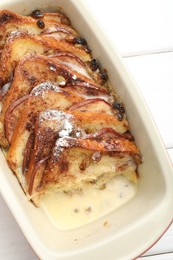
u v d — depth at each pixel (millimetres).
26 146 665
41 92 670
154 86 791
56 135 660
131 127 689
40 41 701
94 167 679
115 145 670
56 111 665
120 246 639
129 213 681
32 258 712
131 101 678
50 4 729
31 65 686
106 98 702
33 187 657
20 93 684
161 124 775
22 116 667
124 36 808
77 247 642
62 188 682
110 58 695
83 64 715
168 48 810
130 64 797
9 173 658
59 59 709
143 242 639
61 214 685
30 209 656
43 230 660
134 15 818
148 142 667
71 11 724
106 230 670
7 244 712
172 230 736
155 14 823
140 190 693
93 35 707
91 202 692
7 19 711
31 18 720
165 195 657
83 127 675
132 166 690
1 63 694
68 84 695
